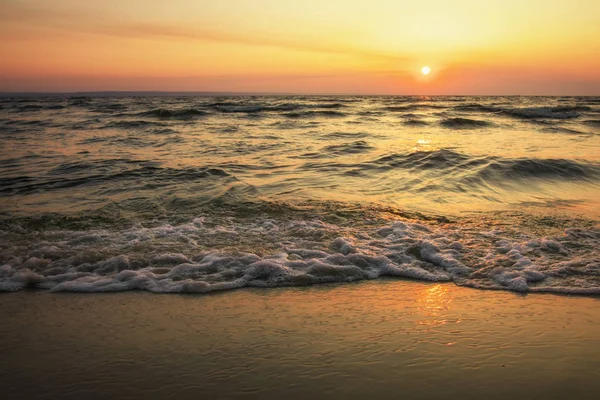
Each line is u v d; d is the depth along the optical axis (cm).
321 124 2219
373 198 791
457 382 279
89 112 3175
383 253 526
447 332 346
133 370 293
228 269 477
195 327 356
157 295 421
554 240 564
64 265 486
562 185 912
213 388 273
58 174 984
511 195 833
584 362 302
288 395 266
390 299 414
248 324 361
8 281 445
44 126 2112
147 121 2291
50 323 363
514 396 266
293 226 622
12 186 875
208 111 2989
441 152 1169
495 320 368
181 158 1199
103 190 841
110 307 394
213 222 641
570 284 445
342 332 346
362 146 1390
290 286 445
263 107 3166
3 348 323
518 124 2289
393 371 291
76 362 304
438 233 596
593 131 1989
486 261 503
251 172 1009
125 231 599
